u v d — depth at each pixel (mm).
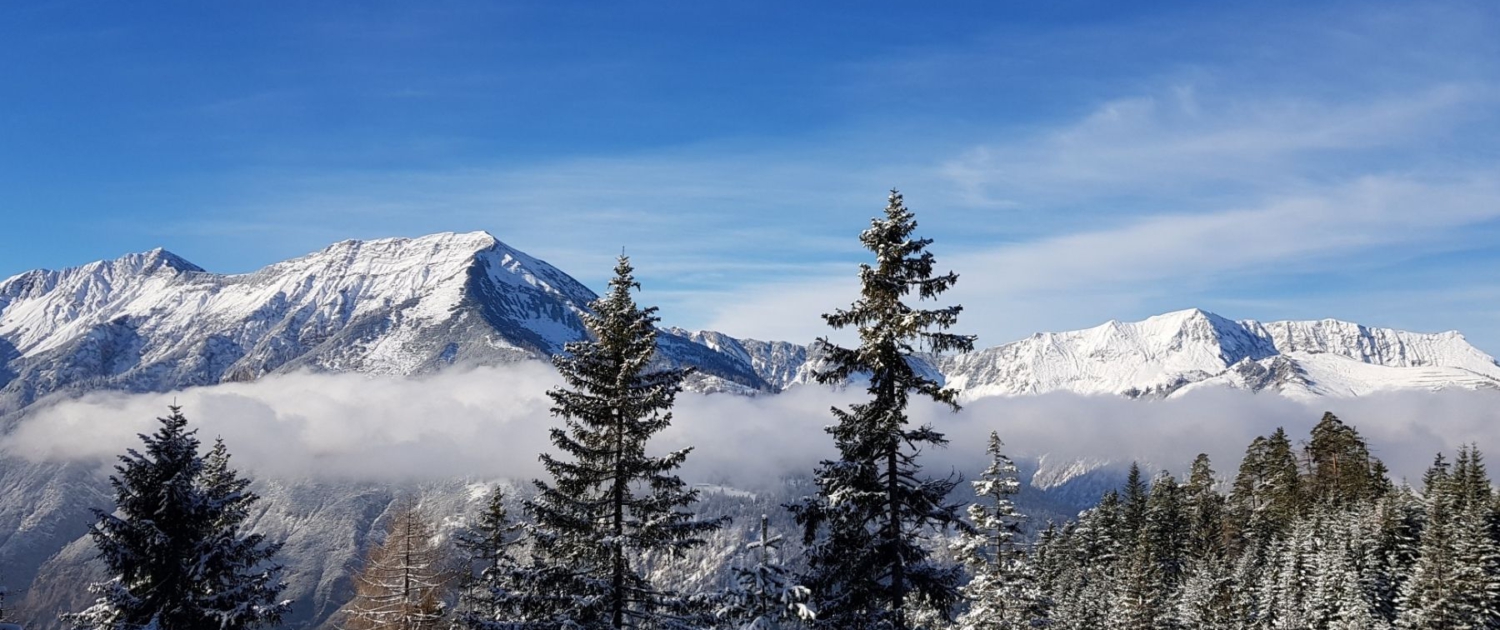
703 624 23547
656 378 25781
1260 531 93750
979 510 46688
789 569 23031
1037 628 45312
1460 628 66312
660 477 25469
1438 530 73375
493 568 25062
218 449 34281
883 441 23109
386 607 39656
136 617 24953
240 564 26625
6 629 23250
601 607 24250
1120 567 87562
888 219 22859
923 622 27016
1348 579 72750
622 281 26094
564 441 25047
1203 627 77125
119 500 25625
